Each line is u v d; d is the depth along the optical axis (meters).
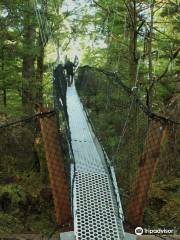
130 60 11.48
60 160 6.23
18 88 11.61
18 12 11.79
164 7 12.25
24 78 11.31
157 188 9.57
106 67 13.64
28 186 8.98
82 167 6.69
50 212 8.48
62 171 6.21
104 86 12.40
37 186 8.98
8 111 10.73
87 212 5.50
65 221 6.08
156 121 6.24
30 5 12.07
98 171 6.61
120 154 9.20
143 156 6.24
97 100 11.95
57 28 13.11
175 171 10.77
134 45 11.40
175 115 10.75
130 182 8.53
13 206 8.48
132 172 8.78
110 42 13.74
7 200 8.55
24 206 8.53
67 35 14.70
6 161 10.09
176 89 12.04
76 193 5.93
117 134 10.01
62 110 7.34
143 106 6.73
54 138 6.25
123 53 13.08
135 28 11.38
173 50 12.23
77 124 9.22
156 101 12.28
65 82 12.81
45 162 9.23
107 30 13.59
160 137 6.20
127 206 6.79
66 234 5.29
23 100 11.73
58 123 6.59
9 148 10.34
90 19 14.33
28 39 12.19
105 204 5.70
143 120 9.66
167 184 9.84
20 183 9.18
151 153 6.20
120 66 13.27
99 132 8.99
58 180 6.18
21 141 10.38
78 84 14.27
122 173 8.80
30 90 11.48
